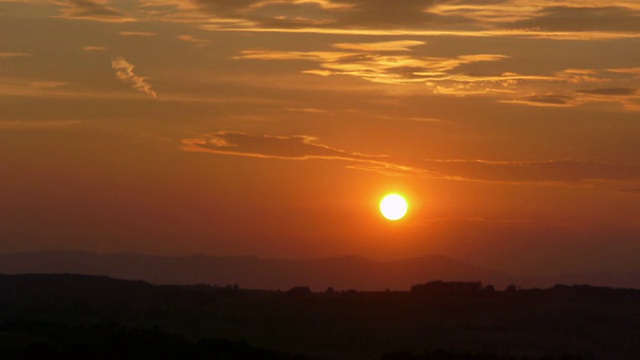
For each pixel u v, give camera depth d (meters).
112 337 84.00
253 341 103.69
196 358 80.69
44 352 75.75
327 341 105.75
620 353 104.69
